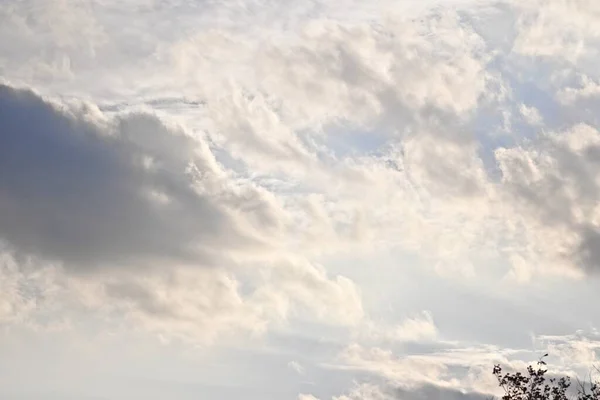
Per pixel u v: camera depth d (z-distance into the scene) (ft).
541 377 221.05
